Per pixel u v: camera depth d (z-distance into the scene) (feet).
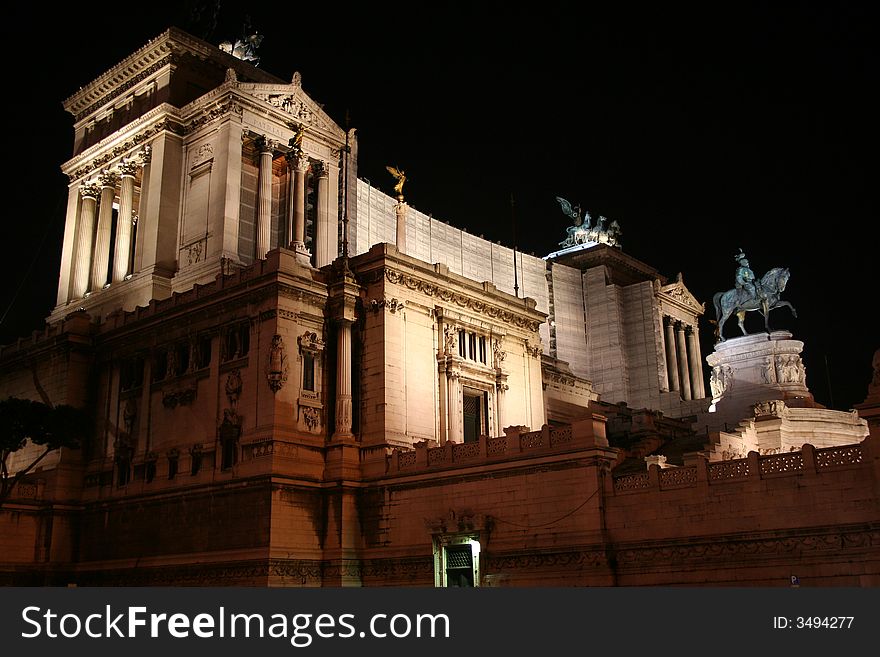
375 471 167.22
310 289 175.42
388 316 177.78
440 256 291.38
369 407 174.60
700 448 187.11
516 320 211.00
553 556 139.33
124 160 252.42
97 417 200.75
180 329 188.14
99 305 238.68
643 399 321.11
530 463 145.38
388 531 162.30
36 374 212.84
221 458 170.19
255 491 160.66
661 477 132.36
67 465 195.11
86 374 205.05
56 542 189.16
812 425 203.62
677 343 354.33
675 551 128.67
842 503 115.65
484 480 151.33
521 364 211.00
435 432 182.50
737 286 260.01
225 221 219.82
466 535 149.89
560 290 332.39
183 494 172.35
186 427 180.14
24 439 179.83
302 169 239.50
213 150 229.86
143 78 254.68
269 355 167.12
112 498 187.32
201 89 253.85
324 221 246.06
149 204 235.20
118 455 190.60
